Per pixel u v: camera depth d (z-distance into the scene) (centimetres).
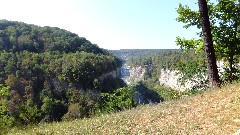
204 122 1016
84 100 13288
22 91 12088
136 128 1120
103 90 14662
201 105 1234
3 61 13275
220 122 966
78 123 1494
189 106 1272
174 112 1234
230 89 1325
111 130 1153
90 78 14350
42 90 12769
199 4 1700
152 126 1100
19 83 12238
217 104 1170
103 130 1187
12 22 19762
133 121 1238
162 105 1462
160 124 1113
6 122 2942
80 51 19138
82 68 14262
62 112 12075
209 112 1108
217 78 1681
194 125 1000
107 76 15762
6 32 17738
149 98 15575
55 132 1334
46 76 13675
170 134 966
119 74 18912
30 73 13212
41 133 1379
